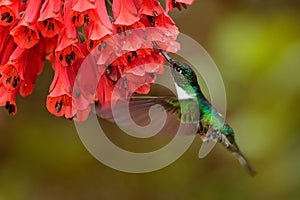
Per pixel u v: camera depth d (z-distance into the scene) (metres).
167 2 4.48
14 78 4.44
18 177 9.91
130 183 10.40
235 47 8.16
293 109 7.72
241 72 8.03
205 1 9.21
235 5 9.09
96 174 10.19
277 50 7.96
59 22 4.31
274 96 7.79
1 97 4.54
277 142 7.82
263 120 7.84
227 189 9.72
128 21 4.32
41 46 4.67
